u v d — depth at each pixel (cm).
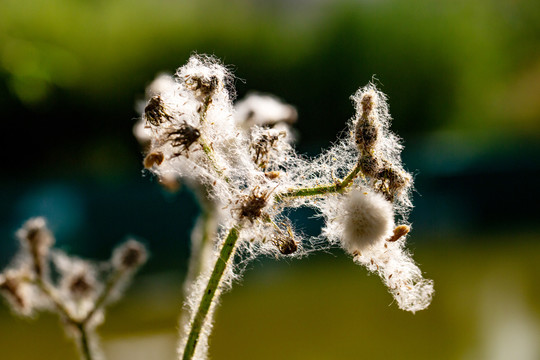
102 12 245
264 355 64
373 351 65
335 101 254
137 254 38
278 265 100
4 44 198
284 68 252
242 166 32
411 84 266
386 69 262
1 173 226
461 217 145
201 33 249
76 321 37
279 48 254
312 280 93
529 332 69
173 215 131
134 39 244
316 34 258
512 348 64
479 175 154
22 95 208
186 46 246
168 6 254
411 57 265
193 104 31
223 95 31
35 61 202
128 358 57
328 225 31
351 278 94
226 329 73
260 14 260
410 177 31
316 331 71
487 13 294
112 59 239
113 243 130
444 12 280
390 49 262
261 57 252
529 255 107
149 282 96
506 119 290
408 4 271
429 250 115
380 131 31
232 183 31
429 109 270
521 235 127
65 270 38
